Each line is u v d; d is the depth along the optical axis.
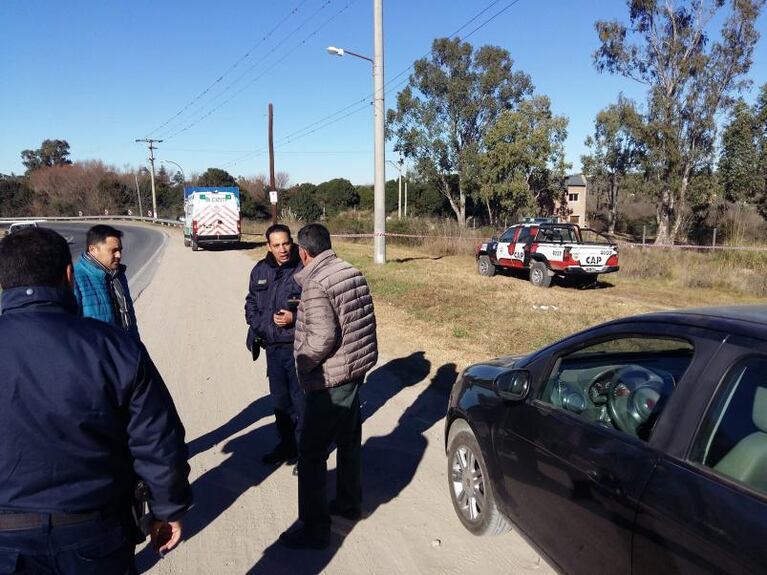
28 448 1.70
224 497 4.03
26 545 1.70
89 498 1.77
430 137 48.44
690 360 2.21
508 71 47.50
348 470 3.62
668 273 16.98
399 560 3.26
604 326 2.76
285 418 4.46
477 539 3.46
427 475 4.30
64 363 1.73
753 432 1.91
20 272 1.81
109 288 3.90
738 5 31.81
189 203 29.56
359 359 3.34
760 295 14.28
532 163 42.25
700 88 32.94
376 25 18.05
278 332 4.18
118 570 1.87
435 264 20.12
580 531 2.47
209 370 7.20
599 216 57.38
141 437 1.86
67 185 92.25
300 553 3.35
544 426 2.81
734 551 1.73
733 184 30.97
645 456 2.18
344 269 3.29
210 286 15.07
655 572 2.02
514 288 14.27
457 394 3.81
